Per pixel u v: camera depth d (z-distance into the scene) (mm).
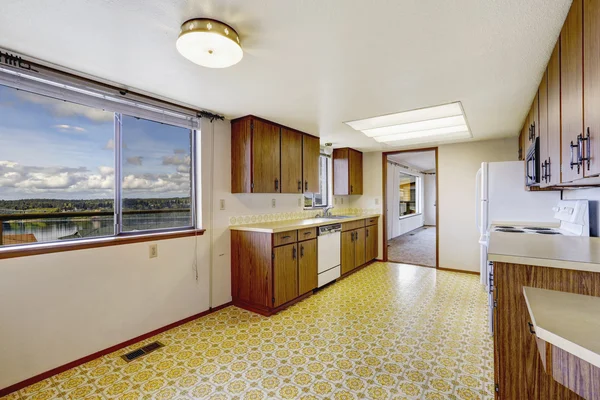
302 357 2104
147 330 2430
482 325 2592
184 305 2709
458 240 4379
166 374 1916
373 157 5223
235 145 3121
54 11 1316
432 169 10258
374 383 1804
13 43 1603
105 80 2096
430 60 1805
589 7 1041
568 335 766
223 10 1322
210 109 2803
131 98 2307
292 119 3133
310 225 3322
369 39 1572
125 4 1274
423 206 11352
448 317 2768
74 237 2096
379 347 2232
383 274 4293
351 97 2473
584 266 1354
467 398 1660
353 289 3619
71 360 2004
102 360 2094
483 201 3316
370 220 4922
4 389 1739
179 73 1991
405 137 3990
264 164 3135
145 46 1639
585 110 1106
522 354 1519
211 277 2951
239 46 1515
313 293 3473
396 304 3107
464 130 3586
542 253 1538
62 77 1943
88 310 2094
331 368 1966
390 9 1312
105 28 1463
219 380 1849
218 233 3025
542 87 2008
